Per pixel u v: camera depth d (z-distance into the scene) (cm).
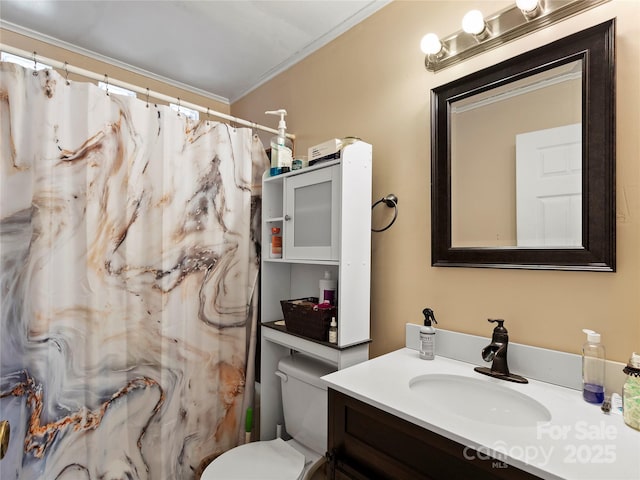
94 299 142
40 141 132
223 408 180
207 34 184
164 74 227
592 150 97
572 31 102
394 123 150
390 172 151
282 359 171
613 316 94
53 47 189
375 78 159
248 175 192
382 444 91
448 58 130
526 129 110
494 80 117
